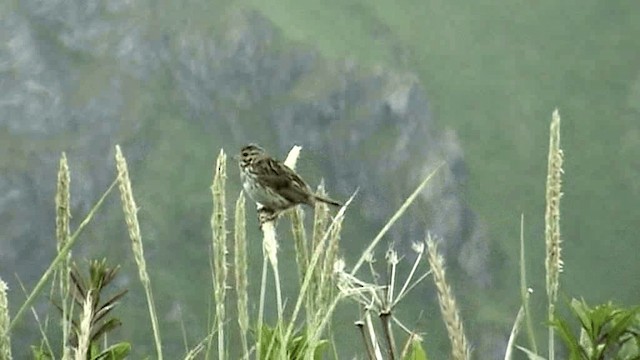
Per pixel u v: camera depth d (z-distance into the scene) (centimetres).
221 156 507
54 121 13588
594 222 12650
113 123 13625
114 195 12081
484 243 12306
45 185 12788
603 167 13388
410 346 462
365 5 15400
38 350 492
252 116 14100
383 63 14588
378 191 13375
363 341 470
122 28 14425
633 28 15275
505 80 14550
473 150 13600
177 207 12100
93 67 14175
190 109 14012
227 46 14350
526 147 13725
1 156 12988
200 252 11431
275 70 14388
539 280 9925
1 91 13675
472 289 11425
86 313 442
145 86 13988
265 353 509
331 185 13925
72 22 14388
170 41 14350
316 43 14650
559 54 14912
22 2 14462
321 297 482
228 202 506
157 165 13125
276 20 14738
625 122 13975
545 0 15675
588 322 444
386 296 467
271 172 718
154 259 11112
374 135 13925
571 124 14012
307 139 13775
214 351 513
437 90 14400
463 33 15238
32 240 12356
